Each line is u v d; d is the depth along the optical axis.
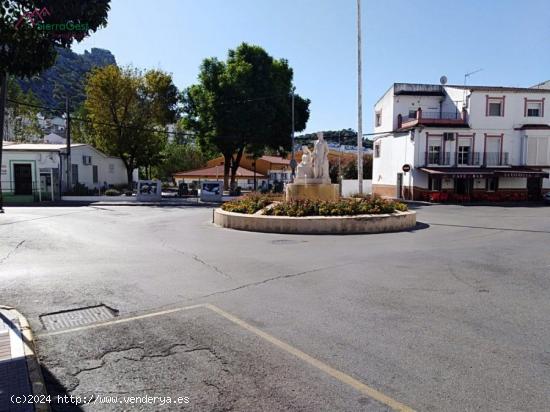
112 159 41.78
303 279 7.44
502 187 37.62
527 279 7.49
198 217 19.62
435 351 4.39
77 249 10.59
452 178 37.28
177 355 4.30
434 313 5.60
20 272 7.96
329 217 13.85
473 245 11.35
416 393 3.55
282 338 4.74
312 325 5.15
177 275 7.75
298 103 42.72
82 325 5.16
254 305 5.95
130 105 39.03
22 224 15.80
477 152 37.56
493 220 18.91
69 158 32.38
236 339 4.71
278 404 3.38
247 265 8.64
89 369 3.99
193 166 60.53
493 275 7.79
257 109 37.22
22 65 4.15
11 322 4.96
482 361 4.16
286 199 17.28
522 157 37.66
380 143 44.81
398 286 6.98
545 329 5.04
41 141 55.66
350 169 60.12
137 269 8.26
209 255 9.78
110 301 6.13
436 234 13.70
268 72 39.16
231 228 15.05
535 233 14.09
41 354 4.33
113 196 32.62
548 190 37.94
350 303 6.04
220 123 37.50
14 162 29.77
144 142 39.06
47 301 6.11
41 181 30.14
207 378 3.81
